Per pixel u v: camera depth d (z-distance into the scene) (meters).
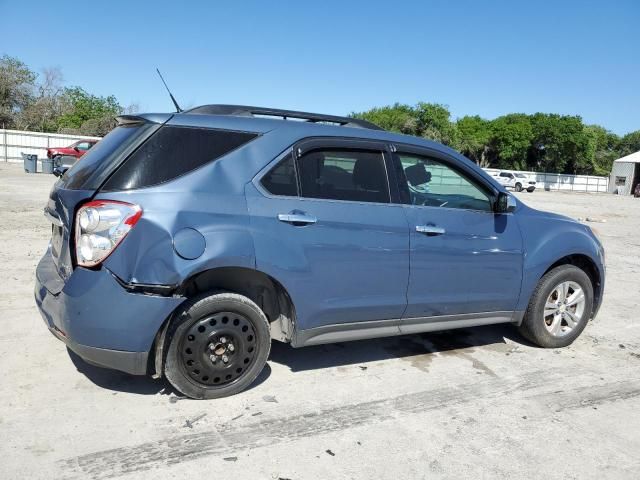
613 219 20.84
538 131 65.38
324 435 3.29
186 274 3.28
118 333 3.23
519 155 67.44
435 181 4.33
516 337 5.37
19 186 18.39
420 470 2.98
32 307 5.38
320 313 3.80
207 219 3.37
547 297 4.88
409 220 4.09
